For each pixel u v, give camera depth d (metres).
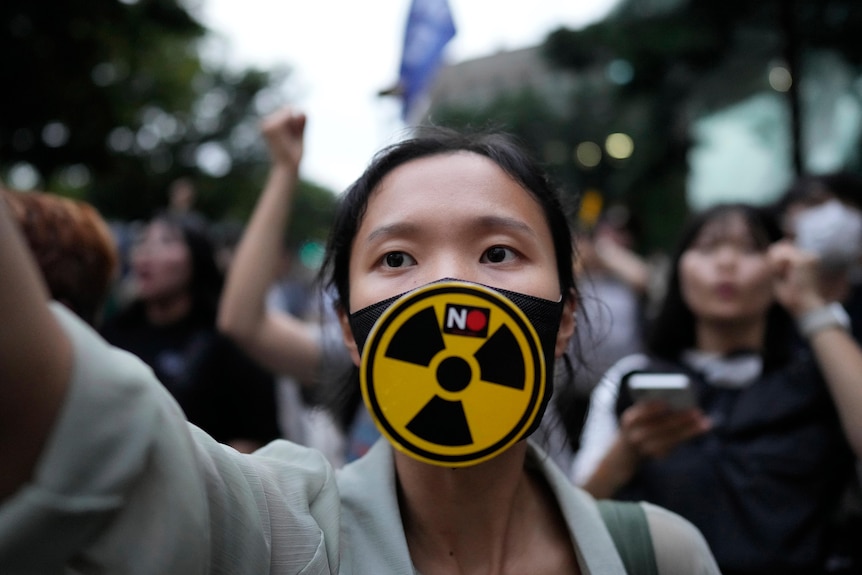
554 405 1.53
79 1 12.84
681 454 1.94
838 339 1.91
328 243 1.32
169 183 26.55
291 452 1.08
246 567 0.79
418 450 0.95
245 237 2.28
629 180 16.30
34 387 0.61
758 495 1.85
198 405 2.57
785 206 2.96
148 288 2.76
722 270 2.22
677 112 12.90
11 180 15.51
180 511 0.69
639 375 1.84
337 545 0.97
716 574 1.23
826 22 9.04
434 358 0.95
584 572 1.12
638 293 4.39
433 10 3.36
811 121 9.81
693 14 10.90
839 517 1.90
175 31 16.11
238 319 2.21
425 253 1.06
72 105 13.82
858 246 2.31
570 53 13.27
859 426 1.80
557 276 1.14
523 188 1.12
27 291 0.61
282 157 2.30
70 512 0.62
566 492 1.17
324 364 1.86
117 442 0.64
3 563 0.62
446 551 1.11
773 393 1.97
